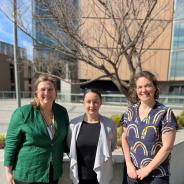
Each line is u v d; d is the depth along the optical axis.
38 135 2.53
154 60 24.83
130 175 2.50
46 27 4.72
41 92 2.58
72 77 8.10
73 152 2.71
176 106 20.66
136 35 4.78
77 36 4.70
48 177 2.58
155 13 5.50
